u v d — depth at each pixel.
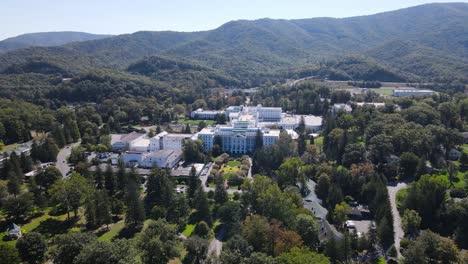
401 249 173.38
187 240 168.12
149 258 148.25
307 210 188.12
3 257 142.25
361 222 197.12
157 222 165.75
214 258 153.62
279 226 167.88
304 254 136.75
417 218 185.75
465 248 173.25
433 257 160.12
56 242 159.38
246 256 150.88
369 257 169.50
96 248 132.25
